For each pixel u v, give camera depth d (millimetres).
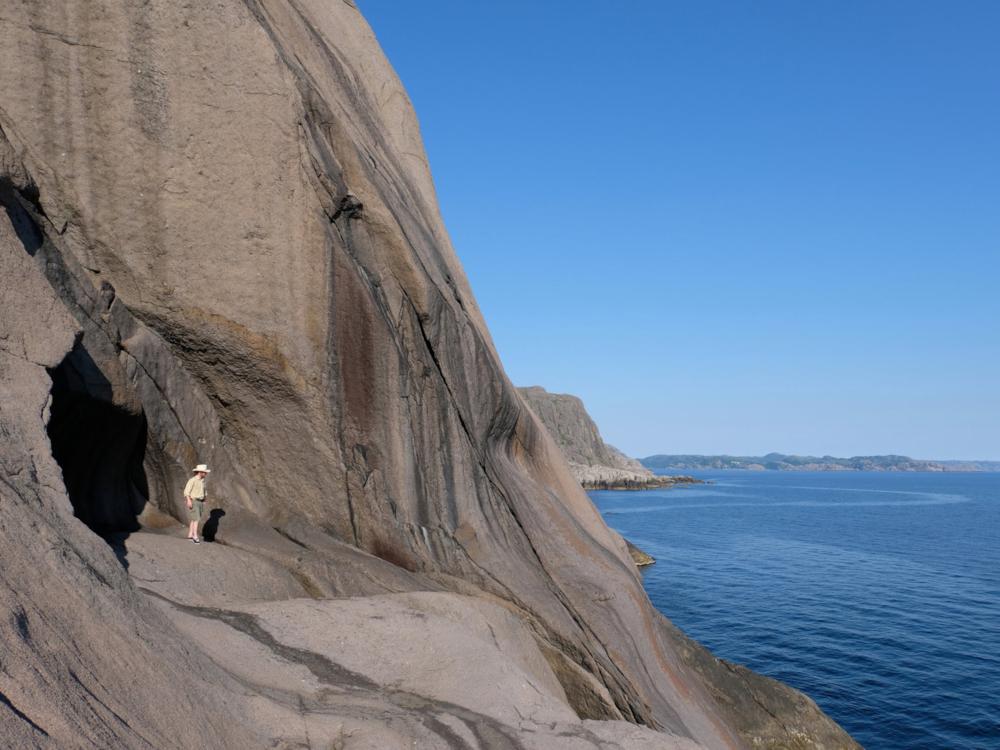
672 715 14875
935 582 49875
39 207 10367
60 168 11242
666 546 65250
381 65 19609
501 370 16375
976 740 23078
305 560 12164
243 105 11953
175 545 10914
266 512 13398
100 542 7188
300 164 12250
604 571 15727
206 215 12000
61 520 6812
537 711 8727
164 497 12539
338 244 12688
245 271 12273
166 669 6254
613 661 14898
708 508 113750
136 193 11656
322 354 12773
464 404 14516
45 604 5367
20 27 10930
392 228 13070
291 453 13258
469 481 14547
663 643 16031
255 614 9367
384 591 12109
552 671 13461
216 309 12203
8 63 10891
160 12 11523
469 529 14383
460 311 14625
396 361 13312
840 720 24500
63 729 4309
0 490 6059
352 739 7234
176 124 11719
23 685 4316
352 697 8164
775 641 33500
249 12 11969
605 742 8336
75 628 5516
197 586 9898
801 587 46531
